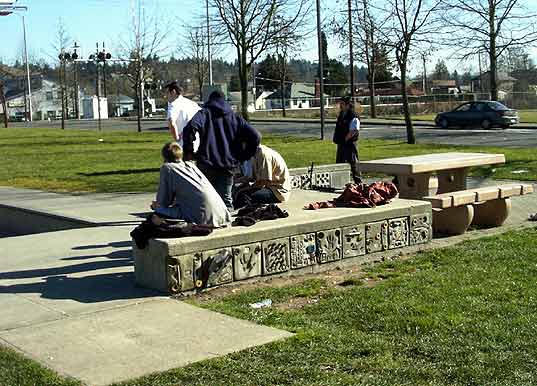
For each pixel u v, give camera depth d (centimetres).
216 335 562
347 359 504
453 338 547
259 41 2781
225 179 840
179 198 728
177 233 698
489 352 516
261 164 942
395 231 867
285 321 602
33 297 686
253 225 758
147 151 2598
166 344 543
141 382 468
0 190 1592
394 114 5712
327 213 831
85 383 467
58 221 1182
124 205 1302
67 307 650
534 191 1405
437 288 698
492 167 1784
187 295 691
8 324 601
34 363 503
